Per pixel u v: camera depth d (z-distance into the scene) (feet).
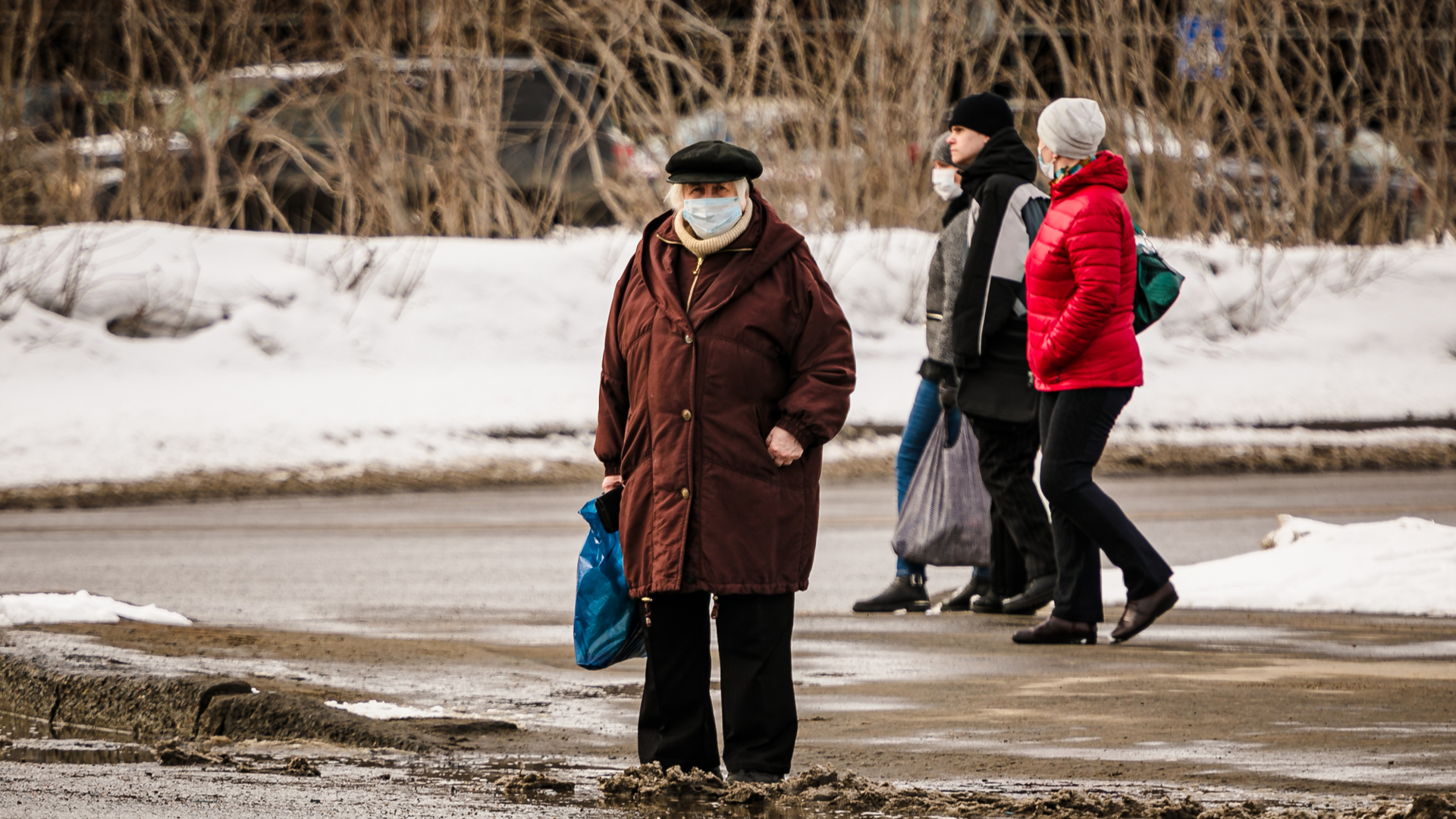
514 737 67.00
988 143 96.02
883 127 222.89
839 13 225.15
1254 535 127.95
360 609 98.27
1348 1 236.63
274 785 58.34
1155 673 77.97
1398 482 162.09
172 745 65.21
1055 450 85.81
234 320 192.03
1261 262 223.71
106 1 221.05
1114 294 84.12
